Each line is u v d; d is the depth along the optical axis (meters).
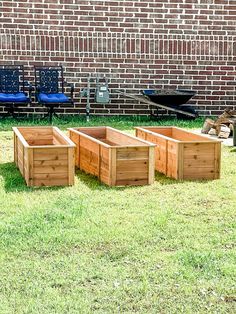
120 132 5.02
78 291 2.49
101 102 7.66
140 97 7.58
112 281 2.58
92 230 3.20
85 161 4.79
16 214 3.50
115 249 2.94
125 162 4.27
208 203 3.81
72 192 4.07
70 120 7.44
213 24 7.95
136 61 7.85
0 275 2.63
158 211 3.59
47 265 2.74
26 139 5.18
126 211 3.59
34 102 7.73
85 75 7.78
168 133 5.44
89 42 7.73
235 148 5.76
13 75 7.56
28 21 7.58
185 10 7.87
